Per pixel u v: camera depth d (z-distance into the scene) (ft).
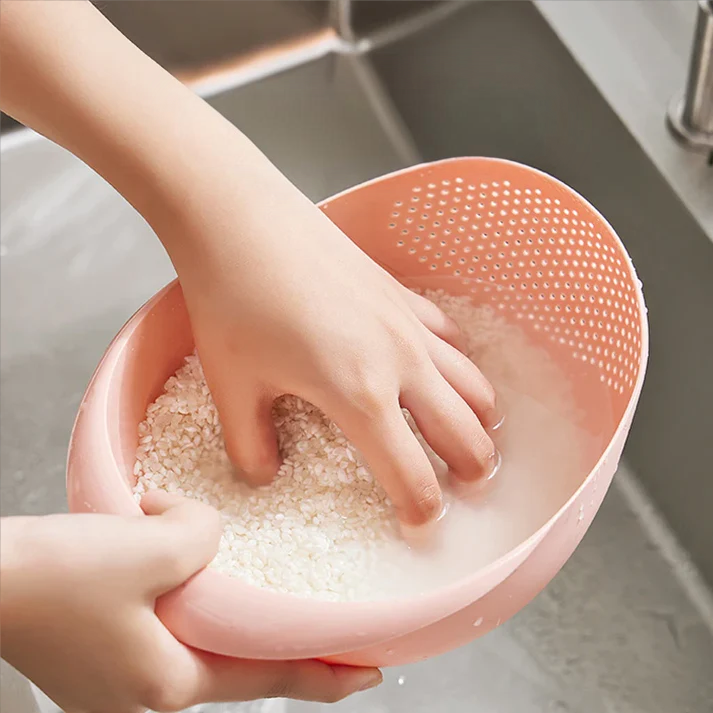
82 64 1.77
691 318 2.20
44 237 2.62
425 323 2.00
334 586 1.84
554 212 1.97
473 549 1.88
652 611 2.26
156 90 1.80
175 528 1.65
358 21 2.75
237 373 1.81
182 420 1.94
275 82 2.77
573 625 2.25
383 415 1.78
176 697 1.68
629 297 1.90
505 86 2.47
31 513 2.35
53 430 2.43
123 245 2.62
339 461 1.93
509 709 2.17
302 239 1.80
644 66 2.30
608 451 1.70
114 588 1.62
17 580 1.61
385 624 1.60
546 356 2.08
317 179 2.68
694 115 2.19
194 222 1.77
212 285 1.78
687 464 2.27
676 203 2.17
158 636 1.65
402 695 2.19
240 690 1.73
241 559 1.85
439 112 2.65
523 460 1.98
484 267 2.11
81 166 2.69
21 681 2.02
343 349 1.77
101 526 1.63
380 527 1.89
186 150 1.78
